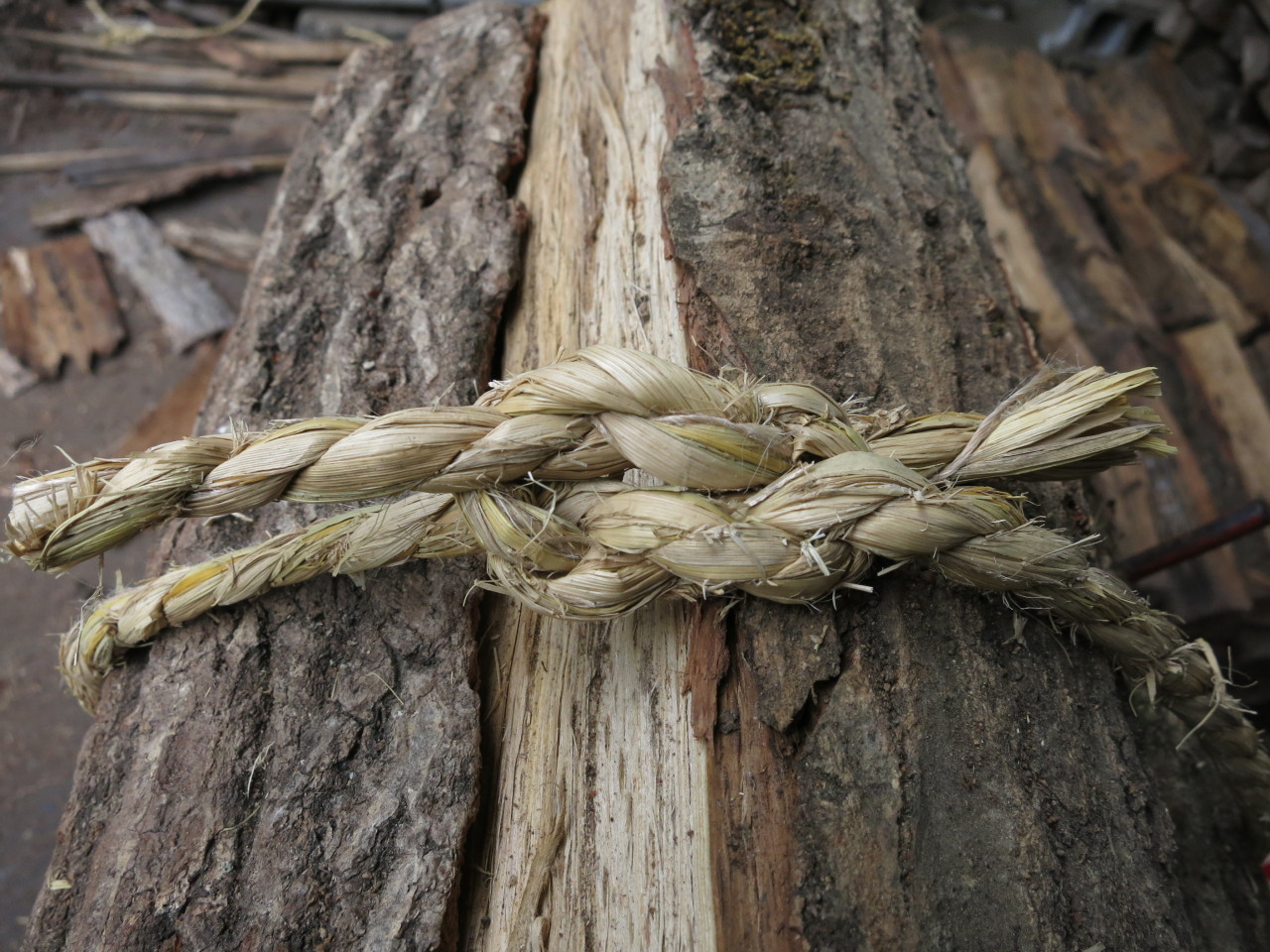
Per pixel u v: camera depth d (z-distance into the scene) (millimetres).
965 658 237
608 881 234
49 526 222
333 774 239
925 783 222
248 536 272
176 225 836
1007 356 296
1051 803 225
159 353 781
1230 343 619
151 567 276
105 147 896
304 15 958
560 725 255
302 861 229
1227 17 772
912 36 402
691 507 222
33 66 920
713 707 237
